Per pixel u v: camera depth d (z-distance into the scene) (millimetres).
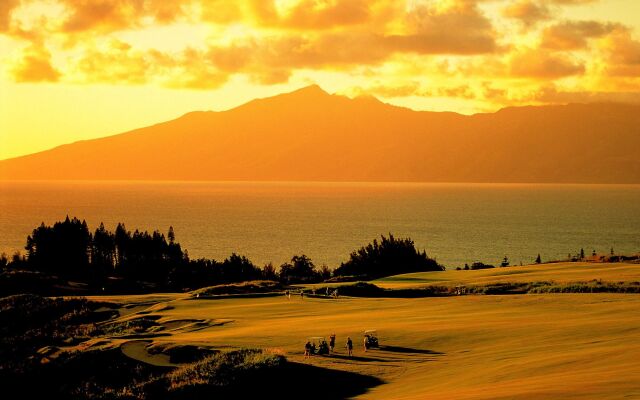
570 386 31281
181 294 102000
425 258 181625
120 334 66000
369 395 39438
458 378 40031
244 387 44344
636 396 27688
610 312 60781
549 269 112438
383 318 65500
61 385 50750
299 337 56594
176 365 51406
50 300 86500
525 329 53094
